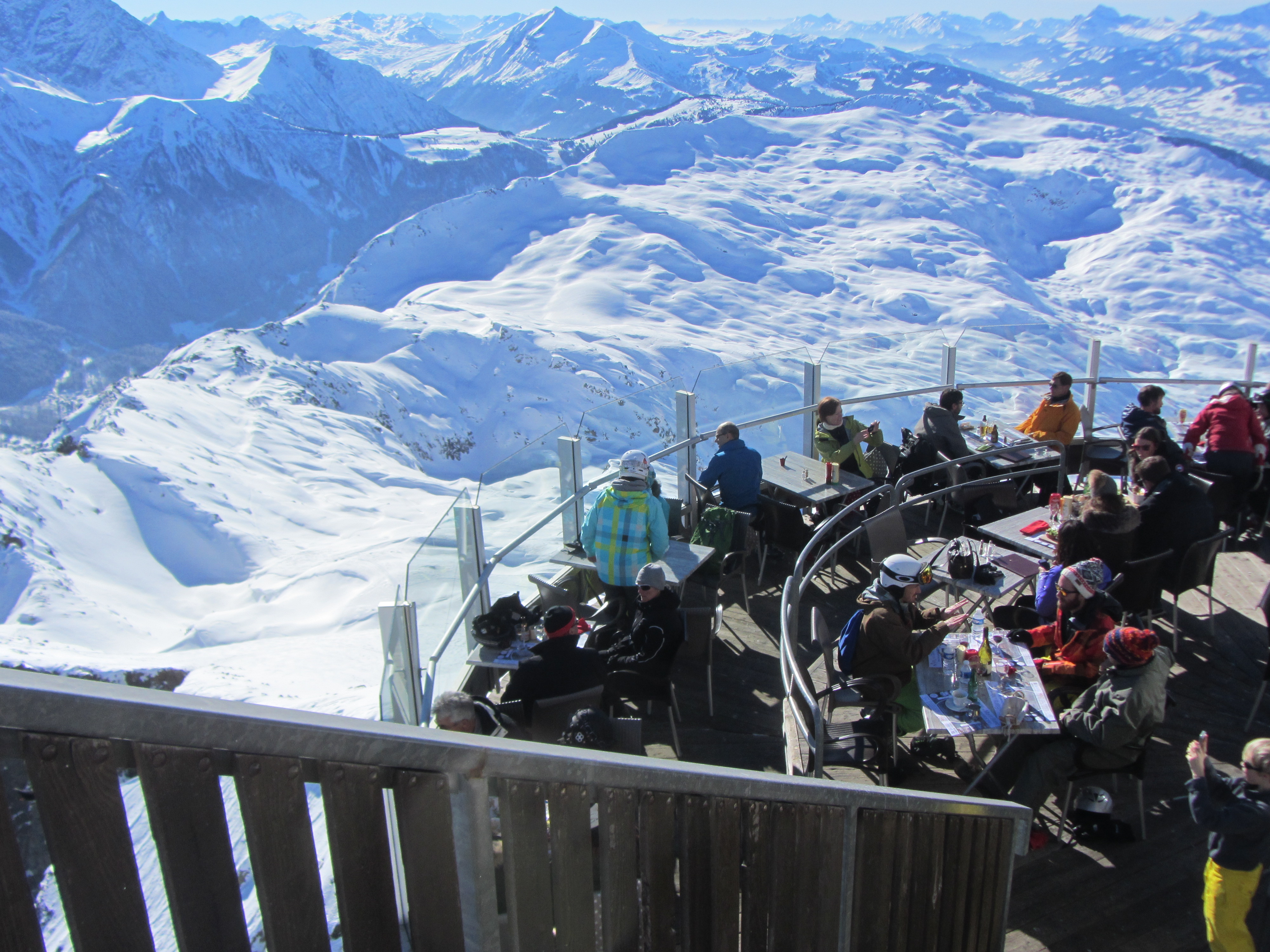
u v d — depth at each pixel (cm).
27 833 369
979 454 728
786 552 716
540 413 8706
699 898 207
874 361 901
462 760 148
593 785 175
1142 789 428
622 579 566
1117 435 921
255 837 130
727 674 576
